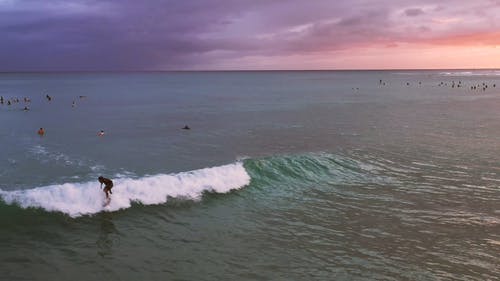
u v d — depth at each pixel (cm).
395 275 1277
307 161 2614
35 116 5438
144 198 1833
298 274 1268
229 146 3431
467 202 1964
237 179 2192
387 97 9419
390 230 1628
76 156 2898
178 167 2641
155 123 4856
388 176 2425
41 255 1321
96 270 1241
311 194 2080
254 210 1833
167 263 1308
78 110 6328
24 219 1556
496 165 2673
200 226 1628
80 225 1566
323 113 6056
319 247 1466
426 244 1502
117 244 1428
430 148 3266
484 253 1436
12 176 2314
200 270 1272
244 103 7881
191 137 3872
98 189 1788
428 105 7281
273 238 1535
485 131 4147
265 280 1225
